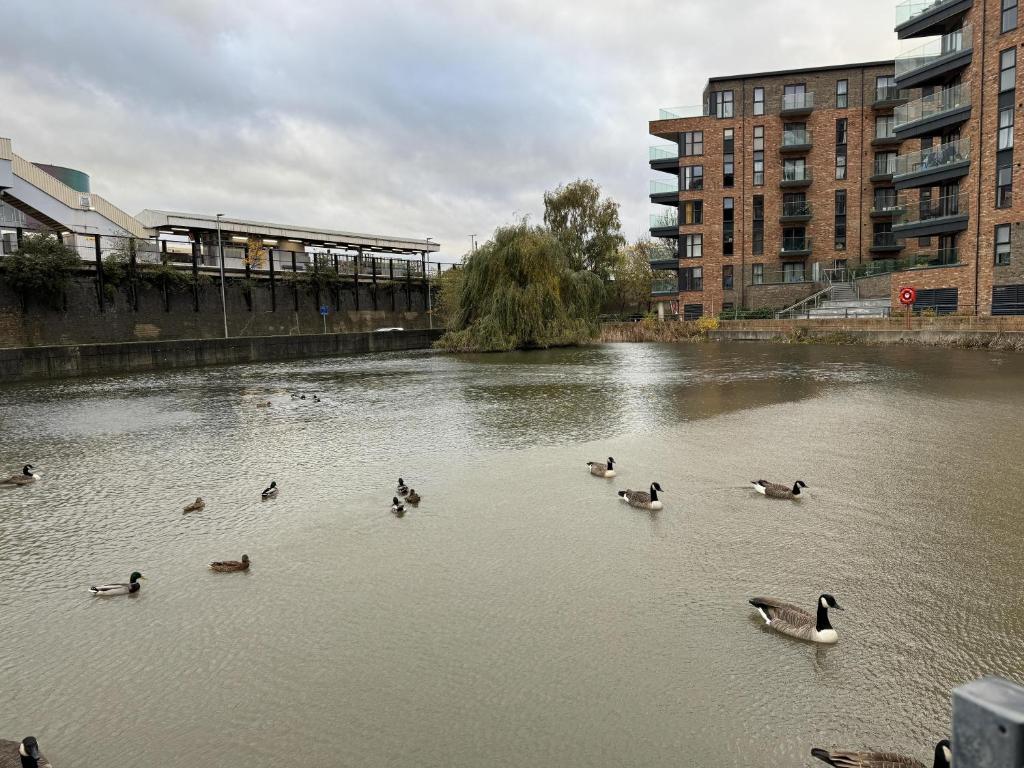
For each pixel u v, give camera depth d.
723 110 60.78
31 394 29.64
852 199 58.97
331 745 5.78
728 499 11.88
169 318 47.34
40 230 42.38
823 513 10.97
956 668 6.59
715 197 61.25
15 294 39.09
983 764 1.64
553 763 5.48
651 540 10.09
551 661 6.93
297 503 12.40
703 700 6.23
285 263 59.81
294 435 18.97
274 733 5.95
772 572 8.86
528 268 48.22
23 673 7.02
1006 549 9.31
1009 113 35.28
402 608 8.18
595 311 54.44
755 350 43.75
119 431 20.34
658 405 22.06
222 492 13.30
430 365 40.38
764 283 60.34
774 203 60.38
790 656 6.90
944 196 42.22
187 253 50.53
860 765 5.07
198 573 9.39
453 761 5.54
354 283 61.50
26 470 14.61
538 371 34.59
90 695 6.61
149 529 11.23
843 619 7.58
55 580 9.31
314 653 7.23
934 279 41.00
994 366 28.47
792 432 17.05
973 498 11.41
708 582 8.62
